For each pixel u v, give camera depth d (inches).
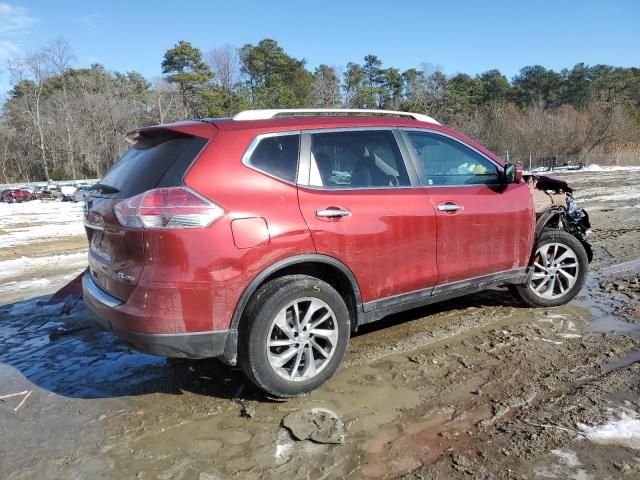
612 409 120.3
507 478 98.9
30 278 288.5
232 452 111.3
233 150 126.3
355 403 129.0
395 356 155.8
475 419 119.7
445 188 158.4
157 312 116.9
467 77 3614.7
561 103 3801.7
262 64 3002.0
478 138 2546.8
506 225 169.3
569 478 98.0
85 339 183.3
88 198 148.1
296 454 109.6
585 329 171.3
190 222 116.3
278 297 124.4
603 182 889.5
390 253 143.7
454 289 161.3
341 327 135.6
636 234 336.5
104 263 131.1
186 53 2581.2
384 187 146.9
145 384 145.6
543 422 116.7
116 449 114.3
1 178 2906.0
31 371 156.9
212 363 157.9
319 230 130.8
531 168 2092.8
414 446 110.4
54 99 2896.2
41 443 117.5
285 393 129.0
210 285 118.3
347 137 144.7
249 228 121.6
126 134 149.6
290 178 131.8
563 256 191.9
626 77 3873.0
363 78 3149.6
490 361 149.6
